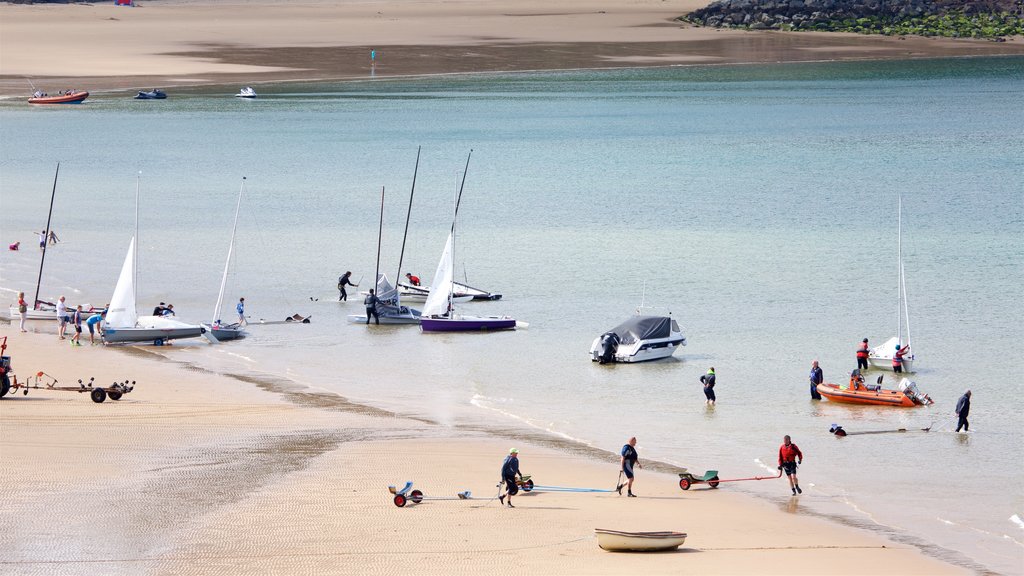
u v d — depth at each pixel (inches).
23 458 4087.1
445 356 6259.8
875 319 7076.8
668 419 5128.0
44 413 4756.4
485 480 4035.4
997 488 4220.0
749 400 5467.5
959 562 3427.7
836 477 4323.3
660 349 6220.5
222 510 3602.4
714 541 3491.6
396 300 7180.1
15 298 7455.7
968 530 3750.0
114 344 6353.3
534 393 5531.5
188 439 4431.6
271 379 5654.5
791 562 3331.7
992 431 4980.3
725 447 4707.2
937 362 6166.3
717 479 4143.7
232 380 5590.6
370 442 4503.0
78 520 3469.5
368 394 5418.3
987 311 7229.3
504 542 3393.2
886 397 5359.3
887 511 3932.1
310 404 5147.6
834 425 5029.5
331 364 6033.5
